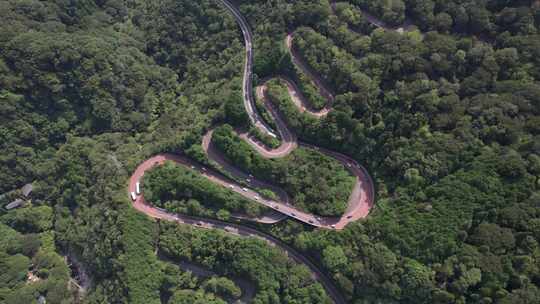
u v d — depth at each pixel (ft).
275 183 593.01
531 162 466.29
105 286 567.59
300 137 616.39
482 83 544.21
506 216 444.96
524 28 575.38
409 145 541.75
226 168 612.29
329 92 625.00
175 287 545.85
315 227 558.97
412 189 517.55
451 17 610.65
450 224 464.65
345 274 513.86
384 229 506.48
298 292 518.78
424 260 467.93
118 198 571.69
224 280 539.70
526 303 402.72
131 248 543.80
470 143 506.48
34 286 603.26
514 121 499.92
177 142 617.62
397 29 634.84
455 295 438.40
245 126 628.69
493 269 425.69
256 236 578.25
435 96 551.59
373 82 582.76
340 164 590.55
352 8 638.94
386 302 483.10
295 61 646.74
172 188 585.63
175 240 554.87
